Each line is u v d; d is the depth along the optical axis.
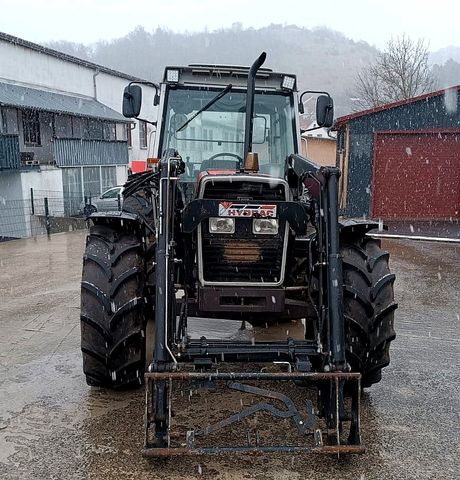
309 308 3.37
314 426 2.74
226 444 3.03
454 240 10.93
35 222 17.14
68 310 5.97
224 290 3.23
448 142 13.70
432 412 3.50
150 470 2.81
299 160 3.62
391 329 3.54
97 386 3.66
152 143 4.76
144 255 3.64
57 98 22.97
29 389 3.79
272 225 3.24
